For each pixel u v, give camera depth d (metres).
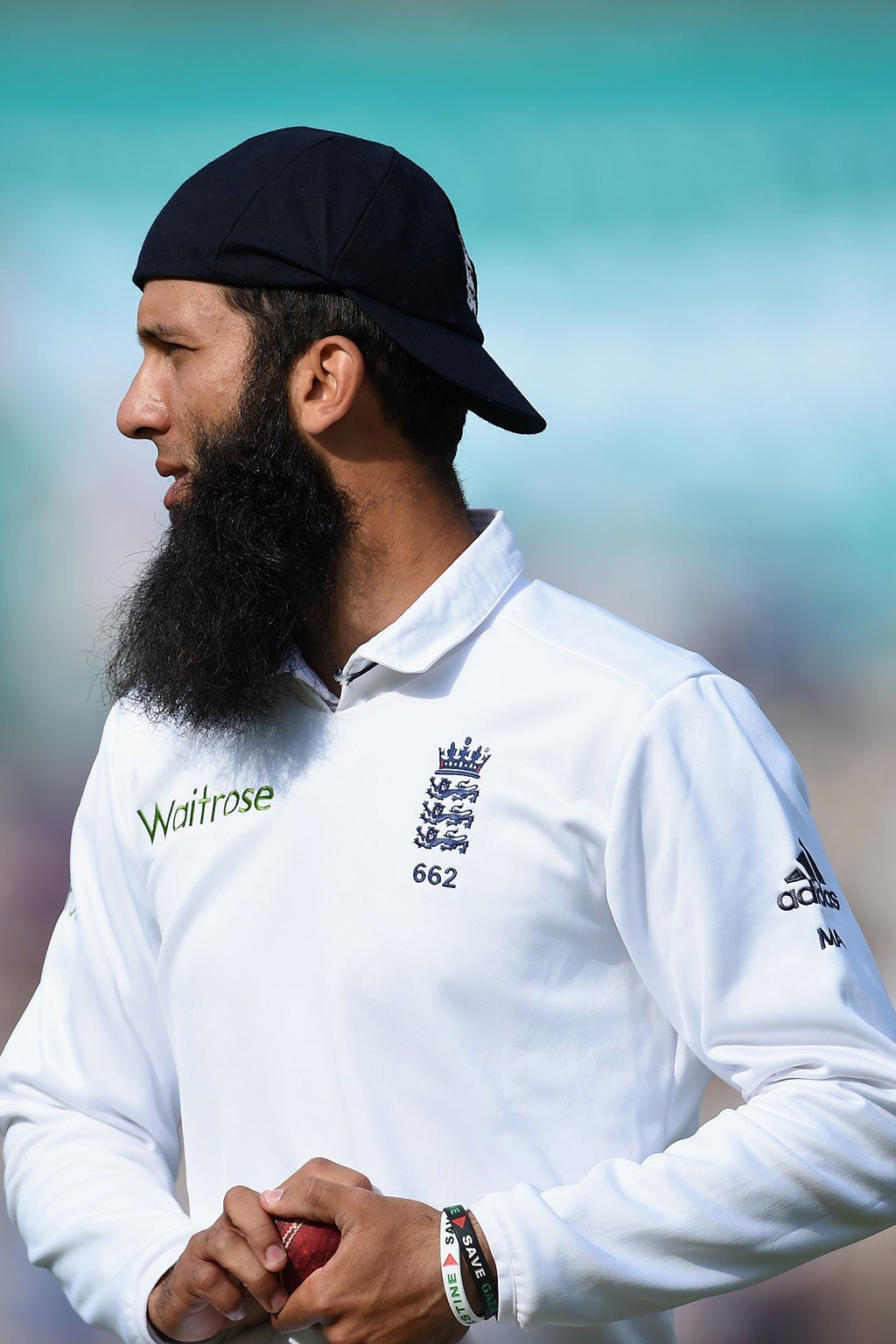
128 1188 6.67
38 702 26.62
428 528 6.76
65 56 29.03
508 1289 5.51
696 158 28.12
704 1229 5.59
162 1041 7.08
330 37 29.03
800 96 27.81
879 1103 5.75
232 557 6.44
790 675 26.50
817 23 27.70
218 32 29.20
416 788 6.23
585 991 6.13
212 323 6.55
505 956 5.99
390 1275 5.57
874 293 27.56
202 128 29.44
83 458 27.95
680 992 6.02
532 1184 5.92
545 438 27.52
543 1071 6.02
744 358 27.61
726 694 6.36
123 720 7.12
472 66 28.73
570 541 27.25
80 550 27.36
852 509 27.05
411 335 6.54
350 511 6.64
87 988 7.04
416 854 6.13
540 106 28.30
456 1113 5.94
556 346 27.95
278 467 6.51
